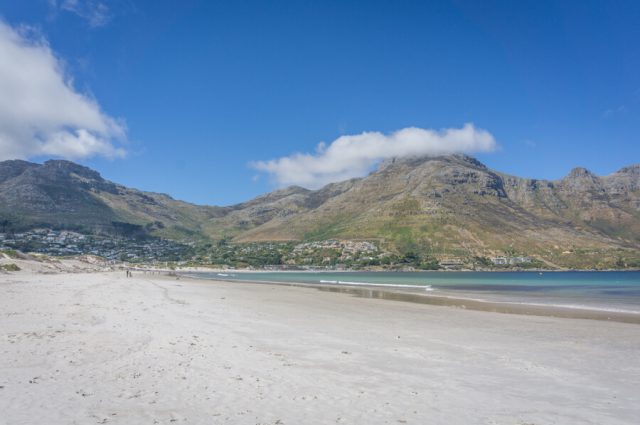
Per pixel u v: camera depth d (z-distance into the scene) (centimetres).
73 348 1791
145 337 2106
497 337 2556
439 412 1230
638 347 2275
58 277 7981
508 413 1243
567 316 3659
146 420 1067
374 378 1574
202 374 1508
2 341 1842
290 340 2294
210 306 3972
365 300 5225
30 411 1084
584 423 1182
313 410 1202
